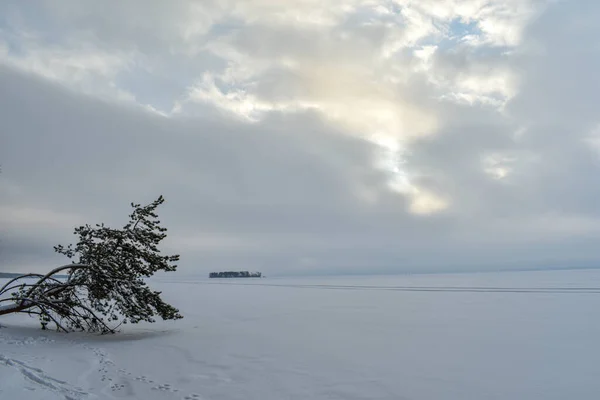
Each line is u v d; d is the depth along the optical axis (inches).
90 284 727.7
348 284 4143.7
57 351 519.2
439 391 383.6
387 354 558.6
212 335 733.9
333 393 375.6
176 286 3914.9
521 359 516.4
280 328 838.5
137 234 761.0
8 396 293.7
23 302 716.0
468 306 1299.2
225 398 356.8
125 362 486.9
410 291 2412.6
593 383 404.8
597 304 1301.7
